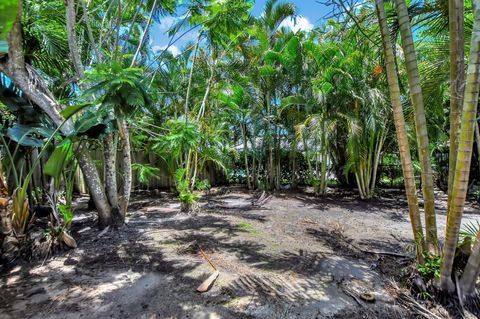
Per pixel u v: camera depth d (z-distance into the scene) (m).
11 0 1.84
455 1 2.26
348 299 2.34
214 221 5.04
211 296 2.38
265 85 8.46
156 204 6.77
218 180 10.73
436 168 8.62
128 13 5.96
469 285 2.23
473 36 1.90
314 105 7.45
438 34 3.07
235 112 8.61
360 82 6.66
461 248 2.38
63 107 4.27
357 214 5.73
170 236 4.11
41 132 3.67
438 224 4.73
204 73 7.66
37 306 2.24
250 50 8.26
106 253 3.41
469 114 1.96
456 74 2.31
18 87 3.82
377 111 6.45
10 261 3.12
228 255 3.35
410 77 2.44
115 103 2.85
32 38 4.20
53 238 3.43
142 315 2.11
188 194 5.92
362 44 4.55
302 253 3.42
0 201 3.17
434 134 6.41
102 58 4.89
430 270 2.39
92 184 4.32
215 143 7.95
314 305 2.25
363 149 7.19
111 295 2.41
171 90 8.09
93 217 5.20
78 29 4.90
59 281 2.68
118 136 4.92
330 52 6.77
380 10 2.53
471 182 7.65
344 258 3.27
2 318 2.07
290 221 5.11
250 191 9.11
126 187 4.70
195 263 3.10
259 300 2.32
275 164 9.50
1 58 3.57
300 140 8.17
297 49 7.30
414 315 2.13
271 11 8.70
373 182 7.64
